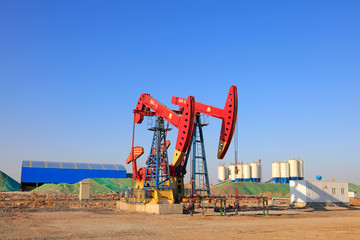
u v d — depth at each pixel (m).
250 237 13.74
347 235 14.62
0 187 75.50
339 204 41.41
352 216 27.05
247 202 47.44
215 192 78.19
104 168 90.19
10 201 39.31
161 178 32.31
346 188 42.84
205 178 34.25
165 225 18.36
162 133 32.50
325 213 29.53
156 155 31.06
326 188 40.72
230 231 15.74
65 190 64.31
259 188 87.19
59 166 86.38
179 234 14.51
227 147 32.25
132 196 32.53
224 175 116.38
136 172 35.41
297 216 26.17
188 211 29.59
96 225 17.95
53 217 22.33
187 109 29.42
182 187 32.91
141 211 29.25
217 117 33.44
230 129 31.72
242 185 87.06
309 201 38.91
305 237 13.89
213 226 18.00
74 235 13.85
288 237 13.81
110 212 28.08
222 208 27.31
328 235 14.53
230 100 32.16
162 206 27.05
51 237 13.17
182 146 29.34
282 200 48.84
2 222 18.08
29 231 14.81
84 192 42.97
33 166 83.12
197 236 13.92
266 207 27.95
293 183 40.44
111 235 13.95
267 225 18.69
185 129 29.27
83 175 85.56
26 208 29.77
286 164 110.81
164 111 32.44
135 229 16.25
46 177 81.69
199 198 27.83
